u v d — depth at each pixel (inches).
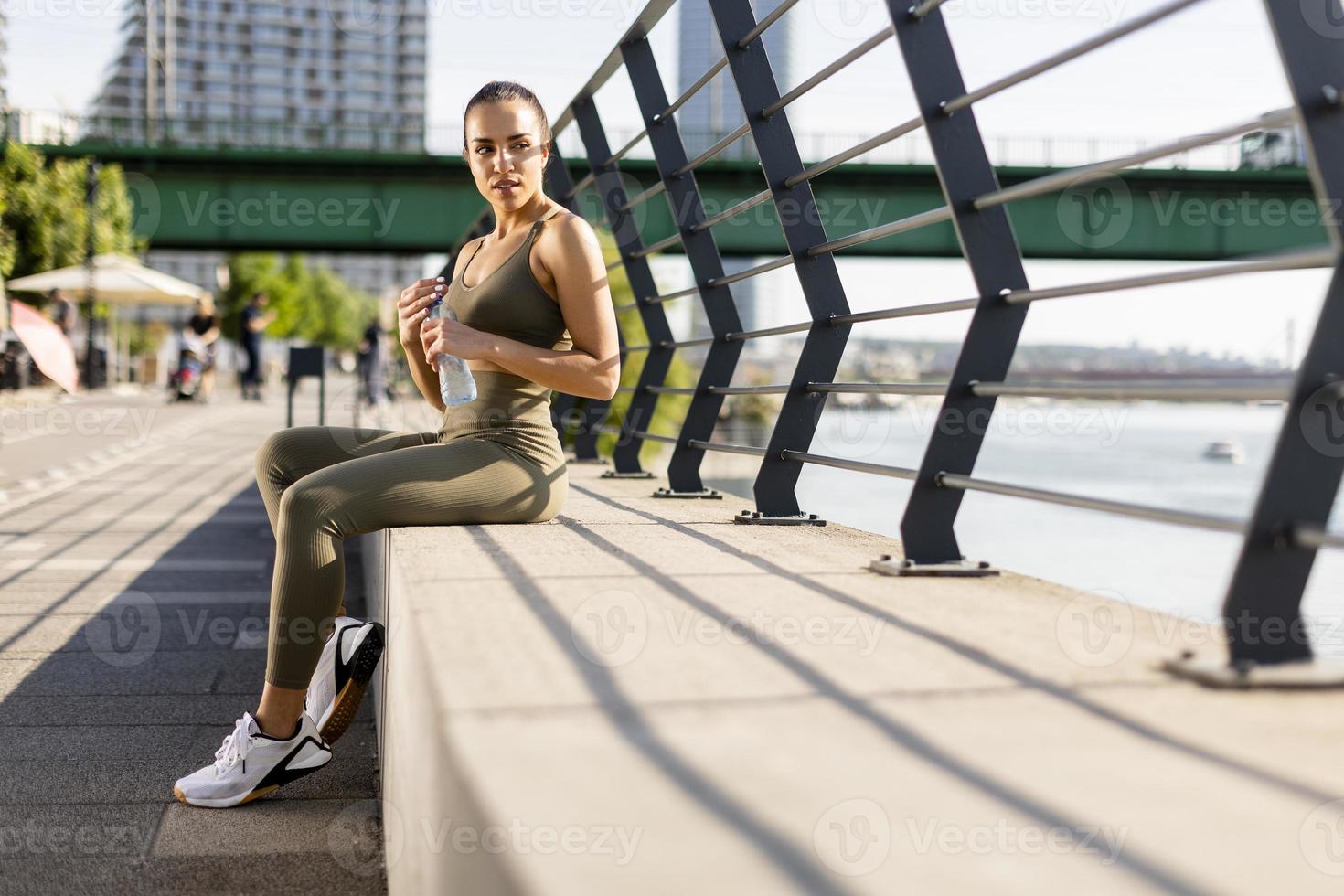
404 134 1081.4
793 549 100.8
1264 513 57.4
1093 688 52.3
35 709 127.0
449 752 44.1
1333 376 58.5
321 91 4217.5
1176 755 42.7
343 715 102.8
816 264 131.6
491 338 106.4
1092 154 1031.0
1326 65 59.6
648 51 176.6
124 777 104.6
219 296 2423.7
